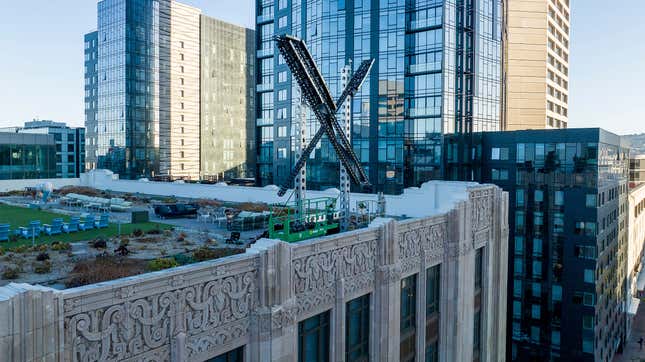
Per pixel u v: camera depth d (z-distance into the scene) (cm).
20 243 2048
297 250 1535
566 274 5609
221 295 1288
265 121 8975
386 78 6569
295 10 7594
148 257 1819
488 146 6359
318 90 2328
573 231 5556
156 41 12112
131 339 1078
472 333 2866
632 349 7712
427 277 2439
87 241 2116
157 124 12162
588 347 5462
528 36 8750
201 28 13300
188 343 1202
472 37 6712
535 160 5888
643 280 10700
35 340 898
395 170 6531
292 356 1496
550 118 9738
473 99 6675
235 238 2255
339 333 1744
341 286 1731
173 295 1161
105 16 11962
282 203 3538
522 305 5941
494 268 3266
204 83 13412
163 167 12325
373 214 3020
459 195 2753
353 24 6750
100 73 12219
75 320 975
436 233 2466
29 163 5725
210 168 13638
